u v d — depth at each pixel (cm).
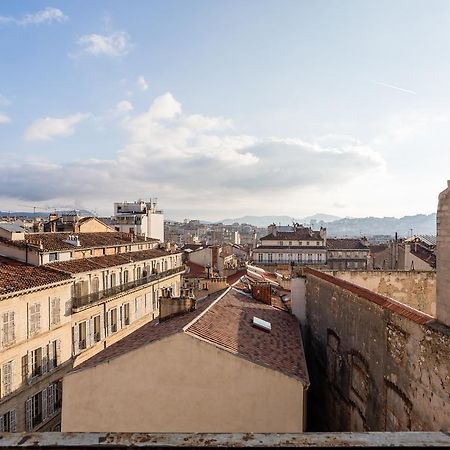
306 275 2275
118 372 1424
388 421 1139
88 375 1438
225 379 1379
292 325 2062
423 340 961
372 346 1263
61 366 3158
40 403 2911
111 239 4928
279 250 9888
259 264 9275
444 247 925
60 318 3184
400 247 6706
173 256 5872
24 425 2734
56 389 3097
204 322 1598
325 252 9900
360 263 10075
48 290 3033
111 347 1727
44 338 2981
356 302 1418
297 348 1700
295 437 355
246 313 1983
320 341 1922
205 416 1381
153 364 1409
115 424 1416
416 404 983
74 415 1437
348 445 345
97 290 3819
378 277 2230
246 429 1359
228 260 7194
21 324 2747
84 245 4172
